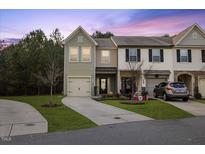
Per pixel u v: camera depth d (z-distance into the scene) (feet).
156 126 32.24
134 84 83.87
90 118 38.19
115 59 87.71
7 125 32.27
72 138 25.14
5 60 96.27
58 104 54.80
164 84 71.36
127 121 36.29
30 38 131.64
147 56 86.38
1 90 99.40
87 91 83.92
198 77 86.94
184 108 51.55
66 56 84.28
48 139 24.75
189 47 87.30
